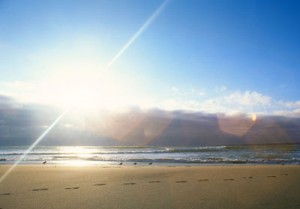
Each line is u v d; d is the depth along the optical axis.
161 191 14.05
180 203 11.32
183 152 70.25
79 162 38.84
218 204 11.05
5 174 22.02
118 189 14.76
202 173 21.72
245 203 11.15
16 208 10.81
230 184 16.20
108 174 21.45
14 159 47.66
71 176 20.42
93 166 30.12
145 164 33.84
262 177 19.20
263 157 45.25
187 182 17.09
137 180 18.14
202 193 13.40
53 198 12.54
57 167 28.42
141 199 12.18
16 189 14.94
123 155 59.69
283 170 23.36
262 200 11.66
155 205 11.05
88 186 15.80
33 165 32.25
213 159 40.97
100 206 11.02
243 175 20.34
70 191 14.25
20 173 22.61
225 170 23.75
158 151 79.50
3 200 12.20
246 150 77.88
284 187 14.98
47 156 59.38
